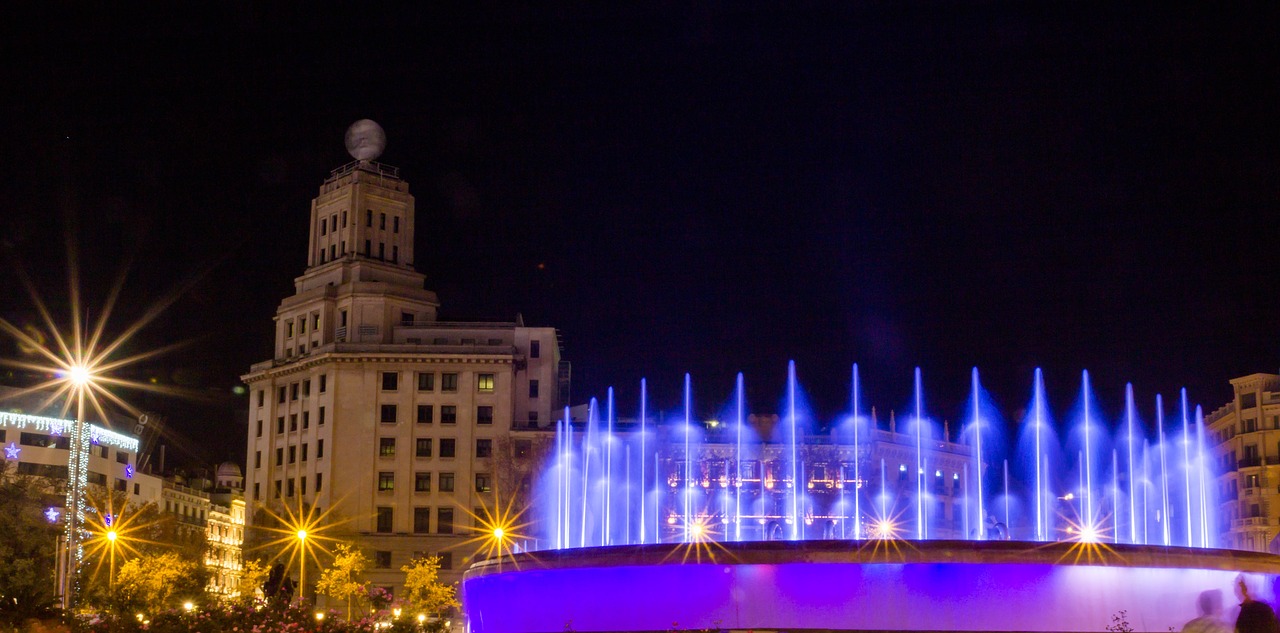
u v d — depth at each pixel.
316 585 98.00
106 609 48.62
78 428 49.06
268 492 125.19
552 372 124.62
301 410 123.62
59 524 68.56
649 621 31.28
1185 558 31.61
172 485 140.75
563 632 31.95
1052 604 30.47
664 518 119.88
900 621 30.34
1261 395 115.25
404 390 119.81
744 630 30.42
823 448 124.38
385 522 117.38
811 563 30.66
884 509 124.12
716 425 128.38
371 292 122.94
